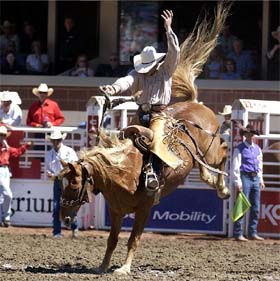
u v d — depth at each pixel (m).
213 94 50.31
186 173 27.98
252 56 51.69
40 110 42.50
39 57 52.88
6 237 36.69
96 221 40.25
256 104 38.59
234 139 38.34
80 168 25.36
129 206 26.27
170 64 26.80
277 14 52.84
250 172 37.81
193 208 39.81
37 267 28.11
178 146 27.41
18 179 40.84
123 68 52.28
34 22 54.84
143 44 54.28
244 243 36.97
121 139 26.53
